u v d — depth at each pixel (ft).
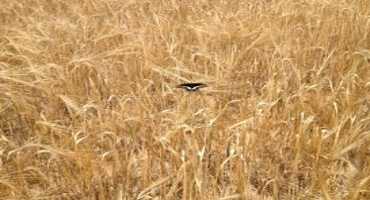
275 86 22.33
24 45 26.27
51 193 17.10
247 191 16.53
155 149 19.16
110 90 23.29
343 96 20.90
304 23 28.99
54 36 28.19
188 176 16.55
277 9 29.94
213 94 23.26
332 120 19.36
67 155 17.22
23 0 33.83
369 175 15.96
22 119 20.92
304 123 17.74
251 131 18.70
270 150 18.54
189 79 24.81
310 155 17.70
